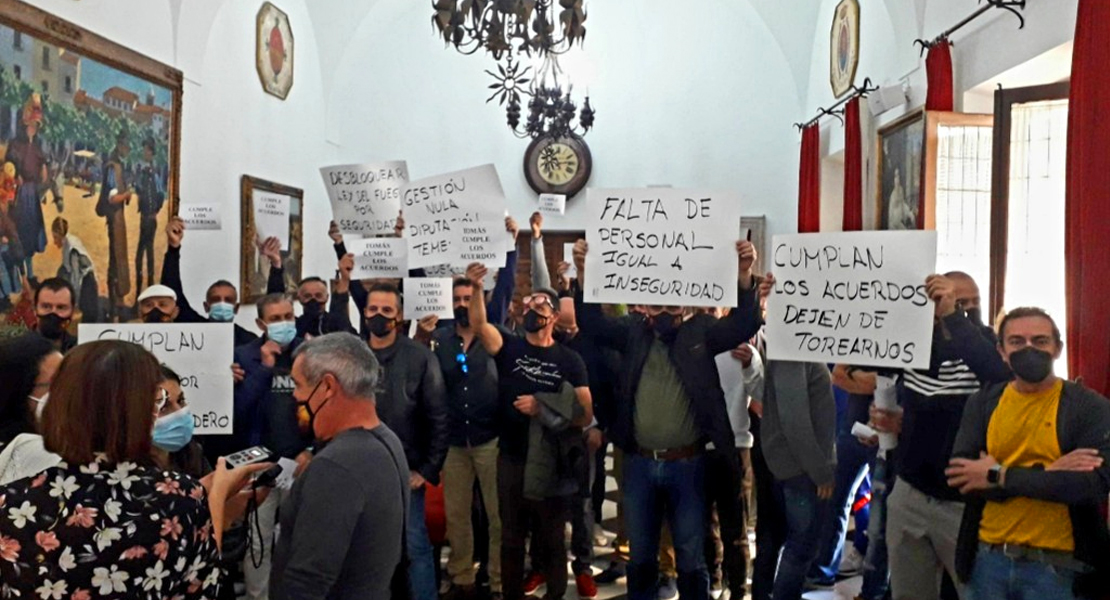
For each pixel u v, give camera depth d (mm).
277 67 7168
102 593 1392
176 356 2584
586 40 9148
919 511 2674
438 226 3750
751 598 3564
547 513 3471
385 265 4383
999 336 2385
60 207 4332
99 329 2557
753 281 2928
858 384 3420
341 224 4453
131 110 4973
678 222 2902
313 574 1823
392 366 3348
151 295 3594
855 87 6805
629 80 9125
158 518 1455
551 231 9094
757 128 8883
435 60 9094
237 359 3367
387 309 3332
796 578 3123
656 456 3018
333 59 8477
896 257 2557
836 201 8086
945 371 2668
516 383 3496
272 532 3201
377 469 1943
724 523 3559
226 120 6254
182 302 3852
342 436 1981
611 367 3988
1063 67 4348
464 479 3797
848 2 7156
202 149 5891
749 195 8922
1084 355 3223
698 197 2887
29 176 4094
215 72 6070
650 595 3070
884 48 6367
